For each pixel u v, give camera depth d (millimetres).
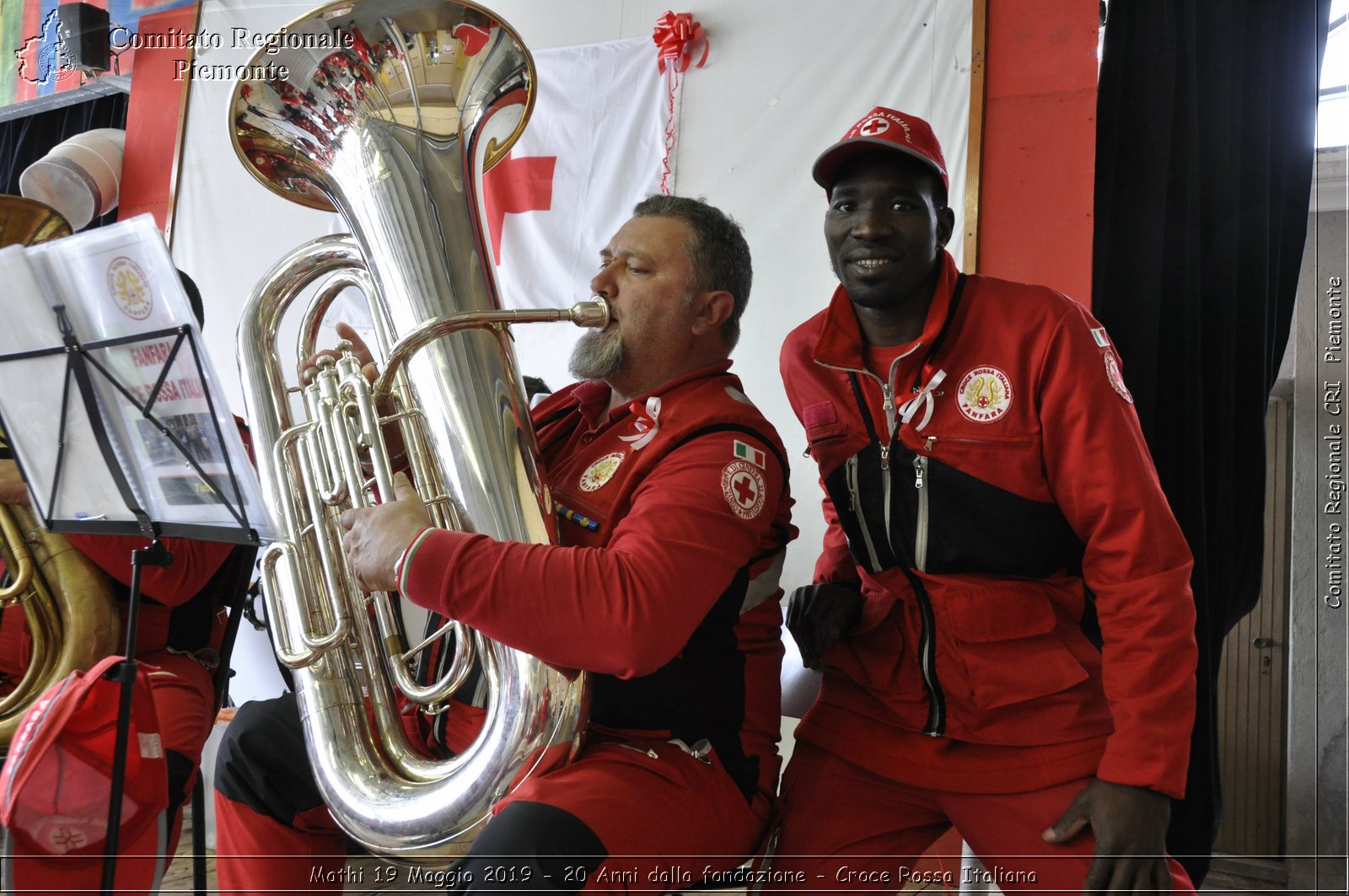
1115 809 1295
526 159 3291
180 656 1885
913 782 1540
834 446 1599
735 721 1518
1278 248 2543
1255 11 2535
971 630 1484
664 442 1490
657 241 1600
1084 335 1443
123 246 1301
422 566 1280
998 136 2674
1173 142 2492
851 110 2893
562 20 3342
